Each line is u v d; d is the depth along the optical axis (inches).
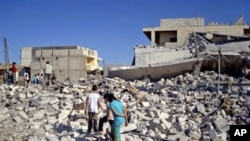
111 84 1061.8
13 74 1149.1
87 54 1675.7
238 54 1262.3
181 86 1082.1
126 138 465.4
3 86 966.4
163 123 537.3
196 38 1459.2
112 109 410.0
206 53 1275.8
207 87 1020.5
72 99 781.9
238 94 895.1
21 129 553.3
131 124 524.7
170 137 489.7
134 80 1279.5
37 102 740.0
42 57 1510.8
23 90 910.4
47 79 1109.7
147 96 808.9
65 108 673.0
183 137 483.8
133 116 581.6
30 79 1508.4
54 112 660.7
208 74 1235.2
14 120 608.1
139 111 653.9
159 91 954.1
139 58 1425.9
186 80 1165.1
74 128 525.7
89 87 975.0
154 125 526.9
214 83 1080.8
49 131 538.6
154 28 2135.8
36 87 981.2
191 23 2124.8
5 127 566.6
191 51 1386.6
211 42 1491.1
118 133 407.8
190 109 687.7
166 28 2110.0
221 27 1994.3
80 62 1483.8
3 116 626.2
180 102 794.2
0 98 817.5
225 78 1155.9
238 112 679.1
